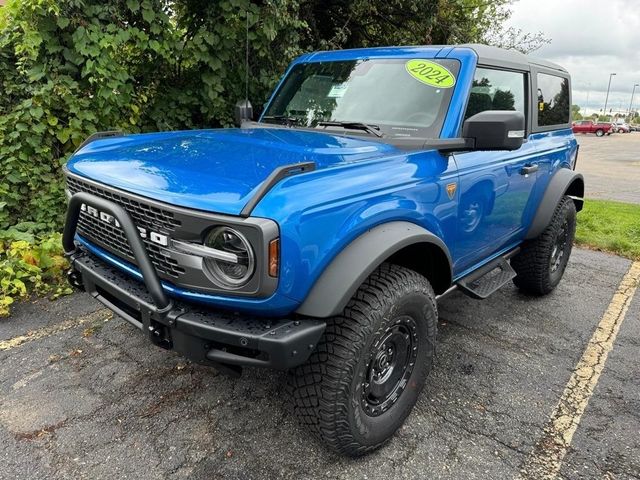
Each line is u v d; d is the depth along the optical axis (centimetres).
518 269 440
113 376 307
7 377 303
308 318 208
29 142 463
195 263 197
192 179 210
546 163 408
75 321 375
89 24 463
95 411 275
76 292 421
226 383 304
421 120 295
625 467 250
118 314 247
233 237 188
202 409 280
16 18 442
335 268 208
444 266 278
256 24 546
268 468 239
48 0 429
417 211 252
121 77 484
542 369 338
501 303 448
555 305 449
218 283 195
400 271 244
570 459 254
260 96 600
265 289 187
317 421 226
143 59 540
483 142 257
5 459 238
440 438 265
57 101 470
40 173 479
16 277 408
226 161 228
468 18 845
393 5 755
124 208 224
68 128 484
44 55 461
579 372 336
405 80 315
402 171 247
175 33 519
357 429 233
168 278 212
